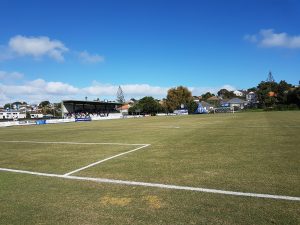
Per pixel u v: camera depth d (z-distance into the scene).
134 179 7.41
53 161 10.56
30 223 4.82
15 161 10.93
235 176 7.36
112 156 11.23
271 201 5.47
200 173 7.80
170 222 4.66
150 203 5.56
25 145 16.55
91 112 95.25
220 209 5.14
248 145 13.14
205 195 5.93
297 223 4.49
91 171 8.53
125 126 35.00
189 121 41.78
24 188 6.92
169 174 7.80
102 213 5.12
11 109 128.25
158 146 13.90
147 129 27.27
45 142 17.84
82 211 5.26
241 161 9.34
